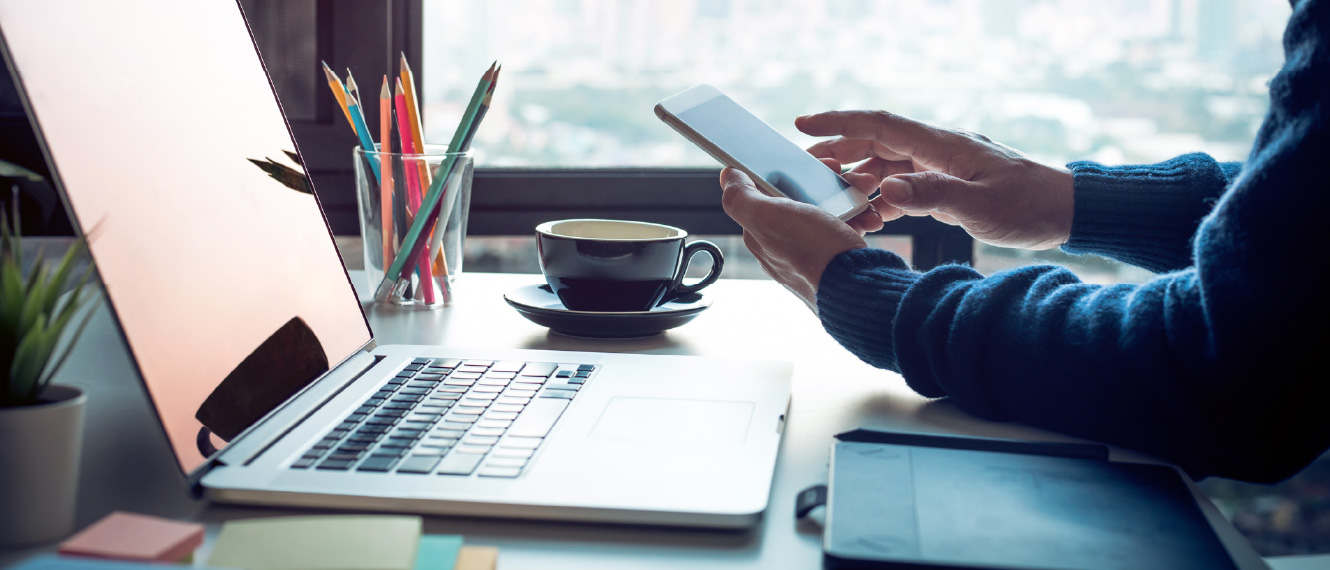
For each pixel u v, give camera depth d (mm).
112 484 446
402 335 759
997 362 547
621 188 1259
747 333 797
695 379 601
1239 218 481
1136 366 500
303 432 484
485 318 834
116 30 514
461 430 489
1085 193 778
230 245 550
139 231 468
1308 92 473
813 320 851
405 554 327
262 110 675
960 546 365
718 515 397
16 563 363
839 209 708
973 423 565
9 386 382
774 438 489
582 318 733
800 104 1243
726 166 734
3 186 949
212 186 560
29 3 447
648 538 400
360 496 408
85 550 318
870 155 917
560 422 506
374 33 1183
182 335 466
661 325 757
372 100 1194
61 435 380
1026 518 393
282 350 552
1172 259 792
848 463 450
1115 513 401
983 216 766
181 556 329
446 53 1237
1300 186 463
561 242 761
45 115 433
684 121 741
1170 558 359
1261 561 376
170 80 556
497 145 1262
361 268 1235
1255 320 466
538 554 382
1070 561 355
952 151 783
